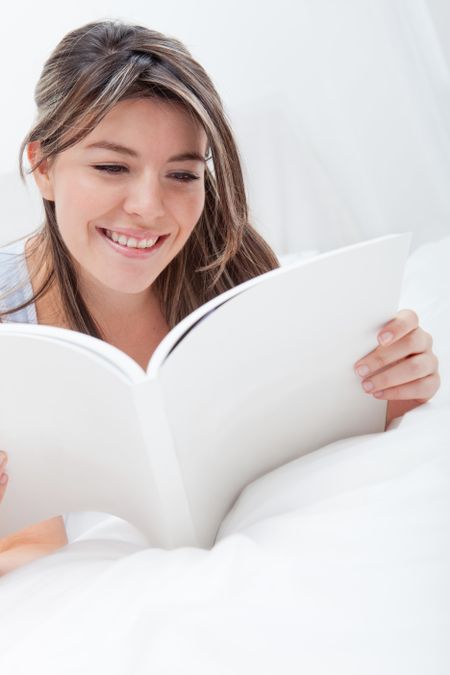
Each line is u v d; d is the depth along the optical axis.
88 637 0.43
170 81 0.75
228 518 0.63
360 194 1.73
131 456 0.56
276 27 1.62
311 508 0.55
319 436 0.72
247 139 1.71
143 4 1.60
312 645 0.40
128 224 0.81
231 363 0.59
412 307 1.15
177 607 0.44
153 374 0.51
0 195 1.62
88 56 0.77
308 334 0.64
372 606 0.42
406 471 0.59
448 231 1.73
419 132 1.69
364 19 1.60
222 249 1.00
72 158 0.79
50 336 0.55
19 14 1.55
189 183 0.82
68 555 0.57
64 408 0.57
